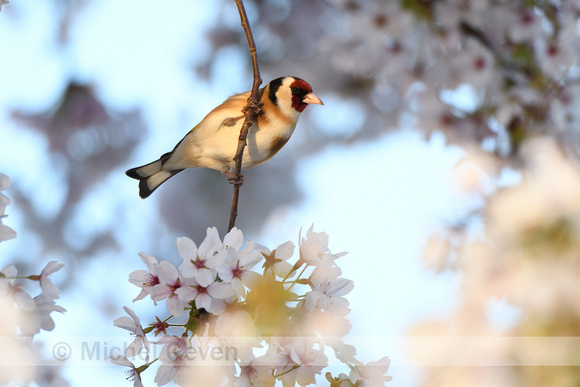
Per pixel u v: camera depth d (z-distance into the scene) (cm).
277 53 1841
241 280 546
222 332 539
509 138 1014
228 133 911
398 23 1121
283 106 925
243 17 776
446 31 1114
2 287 522
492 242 569
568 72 1056
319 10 1800
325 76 1739
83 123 1773
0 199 552
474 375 514
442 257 649
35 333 529
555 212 545
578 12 1051
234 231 567
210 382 541
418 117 1095
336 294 563
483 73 1064
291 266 562
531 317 537
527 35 1062
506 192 570
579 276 535
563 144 986
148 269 584
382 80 1179
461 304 544
